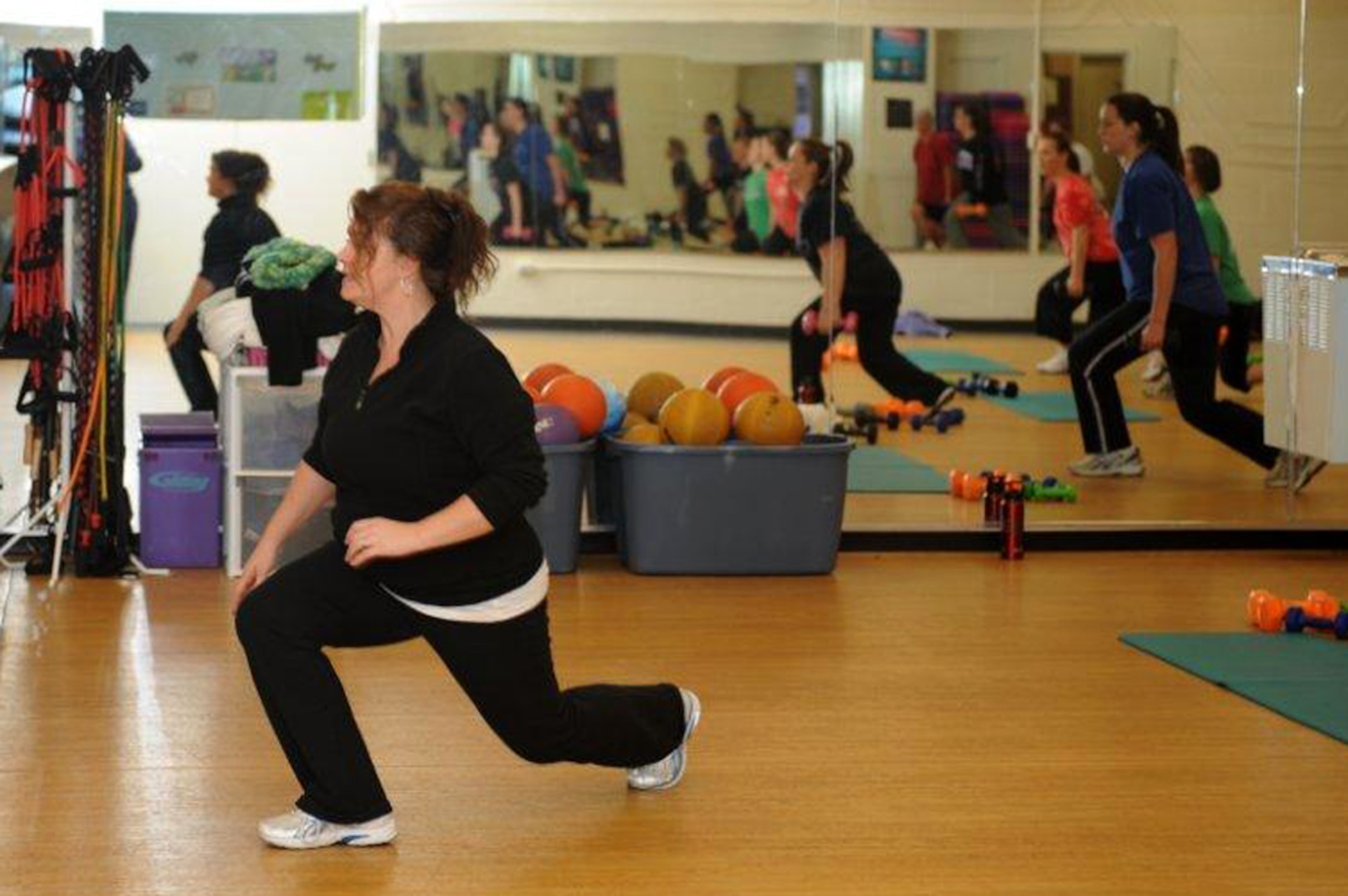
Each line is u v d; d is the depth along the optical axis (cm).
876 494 872
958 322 874
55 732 543
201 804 481
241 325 751
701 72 835
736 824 470
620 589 745
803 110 847
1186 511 874
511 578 425
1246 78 874
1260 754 534
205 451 764
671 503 761
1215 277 882
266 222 796
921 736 550
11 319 736
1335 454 768
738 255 846
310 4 794
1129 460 889
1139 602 738
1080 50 866
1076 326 884
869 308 864
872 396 870
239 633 435
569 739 448
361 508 426
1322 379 772
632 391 834
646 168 835
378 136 808
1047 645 664
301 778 447
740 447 761
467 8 810
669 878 432
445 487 420
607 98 828
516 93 820
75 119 759
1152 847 456
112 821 467
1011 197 870
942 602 732
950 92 859
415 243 412
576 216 830
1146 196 870
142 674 607
